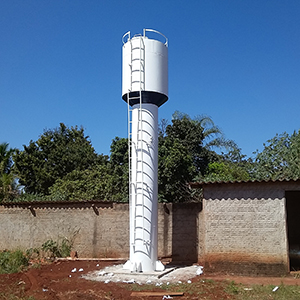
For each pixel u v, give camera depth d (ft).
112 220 61.46
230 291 38.19
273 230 47.37
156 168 49.90
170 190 88.58
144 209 48.34
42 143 129.49
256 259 47.21
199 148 108.06
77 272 49.88
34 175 120.37
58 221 63.46
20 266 53.06
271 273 46.65
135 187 48.78
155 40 50.60
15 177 93.61
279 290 38.40
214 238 48.55
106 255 60.90
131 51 49.96
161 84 50.01
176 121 108.37
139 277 45.52
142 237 47.98
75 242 62.18
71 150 127.13
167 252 59.41
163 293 37.52
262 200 48.14
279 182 47.47
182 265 55.62
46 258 60.44
